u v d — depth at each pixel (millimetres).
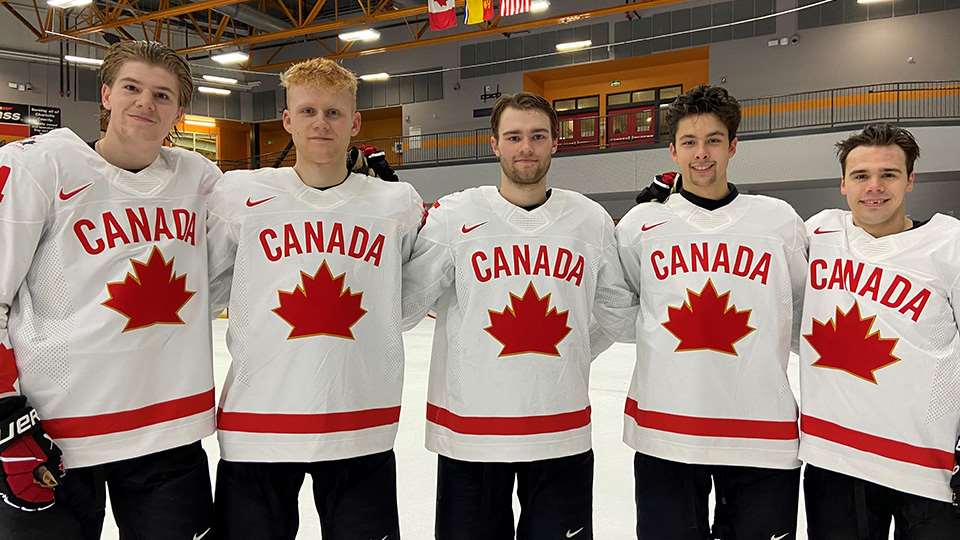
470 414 2139
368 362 2086
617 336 2479
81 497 1907
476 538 2156
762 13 16969
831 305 2131
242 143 25594
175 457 1990
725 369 2160
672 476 2191
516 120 2170
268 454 1983
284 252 2047
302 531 3203
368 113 23094
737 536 2186
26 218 1817
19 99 19312
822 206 15297
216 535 2057
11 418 1709
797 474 2193
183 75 2008
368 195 2152
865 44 15977
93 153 1936
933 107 15188
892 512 2076
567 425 2158
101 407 1876
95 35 20391
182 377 1992
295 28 17391
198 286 2055
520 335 2143
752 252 2201
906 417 1985
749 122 17016
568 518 2172
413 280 2252
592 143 19547
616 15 18531
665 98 19297
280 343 2020
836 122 16094
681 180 2369
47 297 1871
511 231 2197
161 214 1993
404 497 3629
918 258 2023
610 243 2346
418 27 21266
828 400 2100
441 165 18125
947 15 15258
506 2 10562
